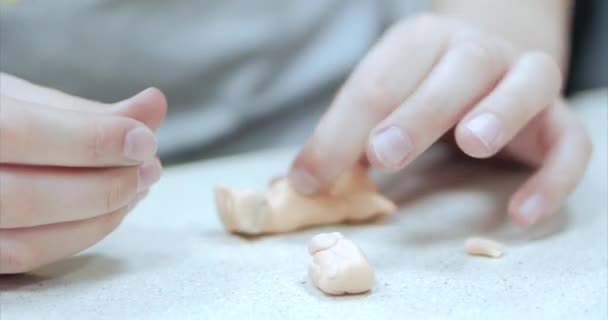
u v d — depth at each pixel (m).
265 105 0.57
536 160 0.39
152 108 0.30
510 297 0.28
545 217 0.34
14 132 0.27
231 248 0.32
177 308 0.27
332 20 0.59
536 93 0.33
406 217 0.36
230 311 0.27
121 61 0.51
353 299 0.28
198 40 0.53
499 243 0.32
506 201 0.37
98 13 0.50
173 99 0.55
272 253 0.32
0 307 0.27
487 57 0.34
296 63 0.58
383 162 0.31
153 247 0.33
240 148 0.58
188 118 0.55
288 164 0.45
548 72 0.34
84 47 0.50
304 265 0.30
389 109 0.34
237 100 0.56
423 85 0.33
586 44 0.57
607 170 0.40
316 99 0.60
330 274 0.28
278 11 0.56
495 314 0.26
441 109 0.32
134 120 0.29
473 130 0.31
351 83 0.35
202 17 0.53
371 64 0.35
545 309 0.27
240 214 0.33
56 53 0.50
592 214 0.35
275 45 0.56
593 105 0.50
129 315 0.27
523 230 0.34
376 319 0.26
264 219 0.33
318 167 0.34
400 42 0.35
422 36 0.35
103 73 0.51
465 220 0.35
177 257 0.31
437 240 0.33
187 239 0.33
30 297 0.28
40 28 0.49
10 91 0.31
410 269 0.30
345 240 0.29
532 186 0.34
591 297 0.27
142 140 0.28
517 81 0.33
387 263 0.31
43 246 0.29
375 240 0.33
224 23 0.54
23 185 0.28
